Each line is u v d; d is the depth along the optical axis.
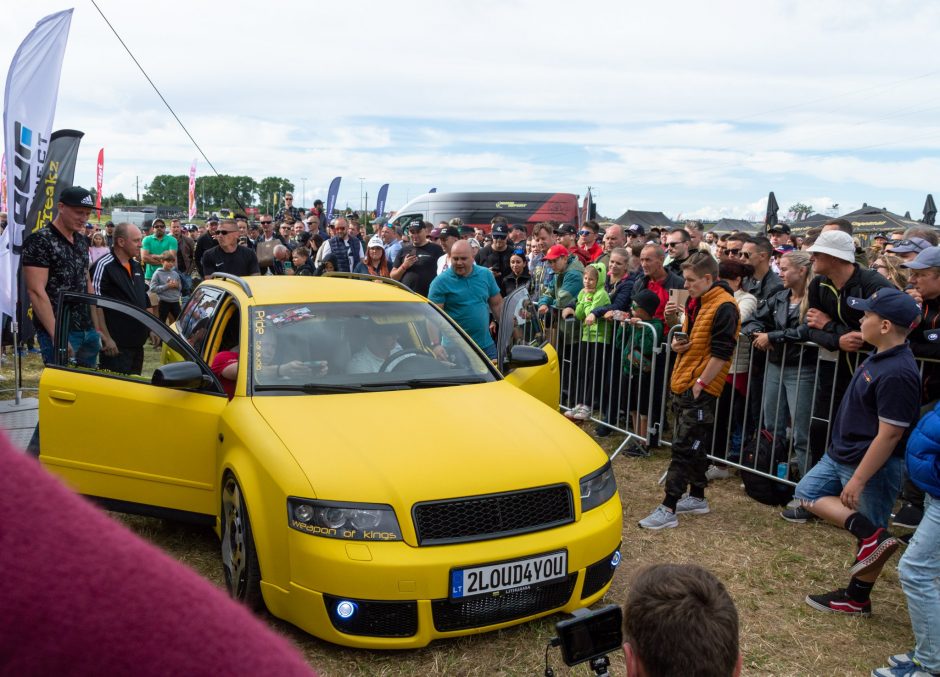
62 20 6.71
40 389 4.20
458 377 4.30
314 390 3.93
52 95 6.77
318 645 3.30
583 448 3.66
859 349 4.63
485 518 3.18
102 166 29.27
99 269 5.98
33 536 0.42
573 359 7.30
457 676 3.12
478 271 6.43
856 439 3.68
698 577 1.51
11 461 0.44
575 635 1.62
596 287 7.00
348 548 3.02
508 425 3.71
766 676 3.27
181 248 13.80
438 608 3.08
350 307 4.53
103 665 0.42
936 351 4.55
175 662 0.44
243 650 0.47
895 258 5.93
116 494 4.12
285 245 12.19
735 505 5.30
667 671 1.42
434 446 3.41
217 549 4.27
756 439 5.47
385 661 3.20
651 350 6.29
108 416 4.08
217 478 3.81
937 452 3.13
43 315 5.57
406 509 3.08
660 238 10.17
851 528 3.70
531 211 17.14
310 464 3.20
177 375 3.82
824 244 4.73
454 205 17.30
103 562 0.44
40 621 0.41
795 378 5.14
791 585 4.11
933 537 3.13
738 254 7.45
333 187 25.19
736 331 4.66
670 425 7.14
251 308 4.36
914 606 3.18
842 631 3.65
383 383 4.09
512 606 3.21
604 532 3.42
